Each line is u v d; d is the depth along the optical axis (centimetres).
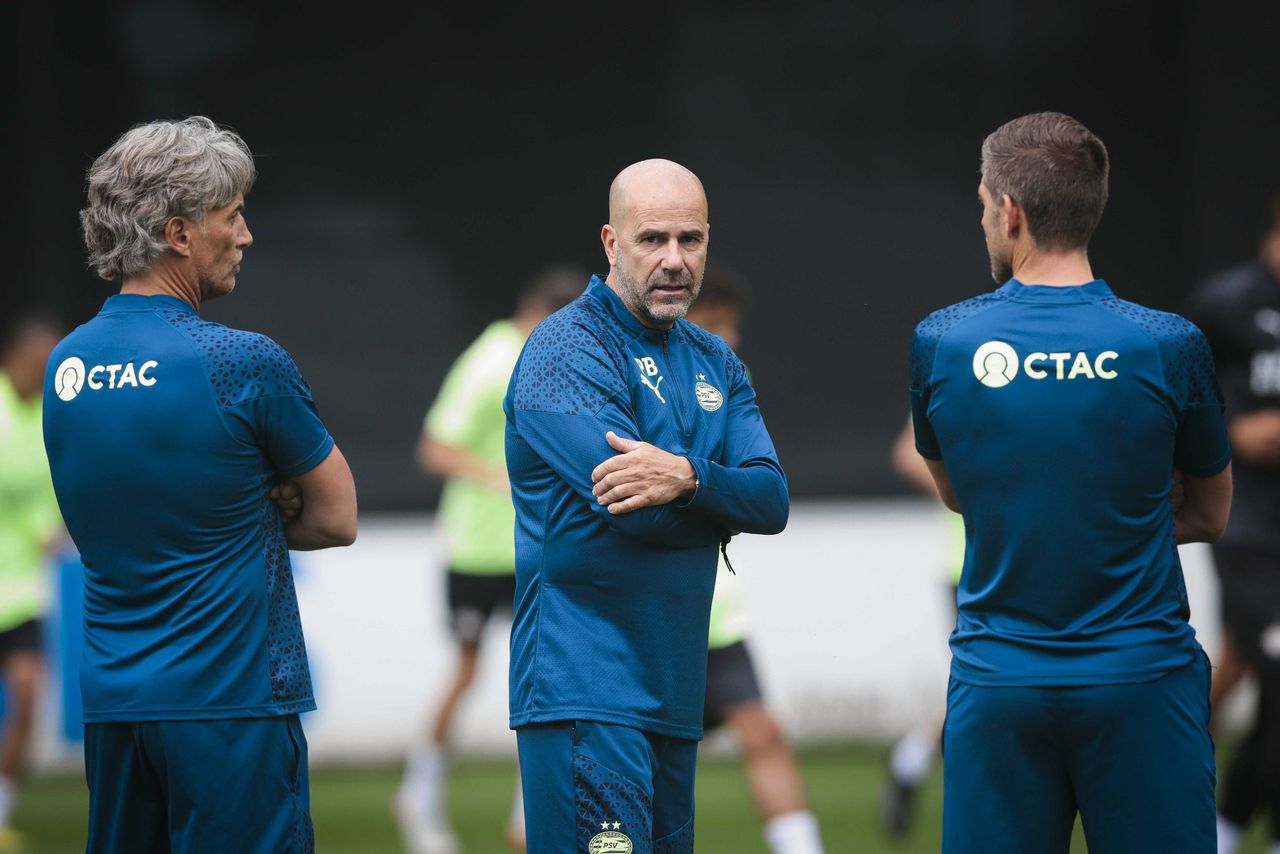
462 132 2975
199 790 1120
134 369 1131
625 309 1217
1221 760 2672
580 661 1180
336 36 2952
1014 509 1148
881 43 3009
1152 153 3028
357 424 2972
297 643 1172
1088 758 1148
